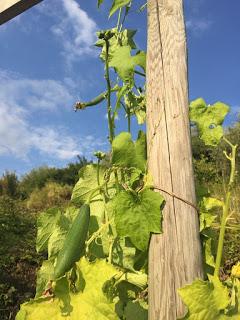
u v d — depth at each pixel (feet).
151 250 1.63
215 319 1.51
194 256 1.57
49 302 1.64
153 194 1.65
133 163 2.00
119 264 1.95
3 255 9.12
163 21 1.78
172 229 1.60
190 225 1.60
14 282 7.80
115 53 2.04
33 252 9.48
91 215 2.10
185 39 1.77
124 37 2.31
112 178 2.12
